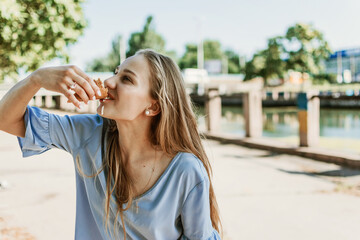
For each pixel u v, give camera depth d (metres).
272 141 8.94
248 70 47.31
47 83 1.10
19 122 1.23
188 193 1.18
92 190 1.26
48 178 5.33
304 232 3.52
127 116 1.17
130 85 1.17
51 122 1.25
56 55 6.02
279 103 33.16
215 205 1.39
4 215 3.75
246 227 3.62
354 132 13.20
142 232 1.20
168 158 1.20
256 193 4.82
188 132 1.24
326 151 7.23
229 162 6.94
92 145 1.25
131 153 1.21
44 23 5.38
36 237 3.24
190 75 42.34
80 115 1.34
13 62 5.61
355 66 54.75
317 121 7.89
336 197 4.64
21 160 6.62
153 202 1.17
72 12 5.60
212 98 11.23
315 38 42.53
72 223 3.61
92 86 1.10
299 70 43.28
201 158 1.30
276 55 43.91
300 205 4.32
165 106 1.19
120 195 1.19
